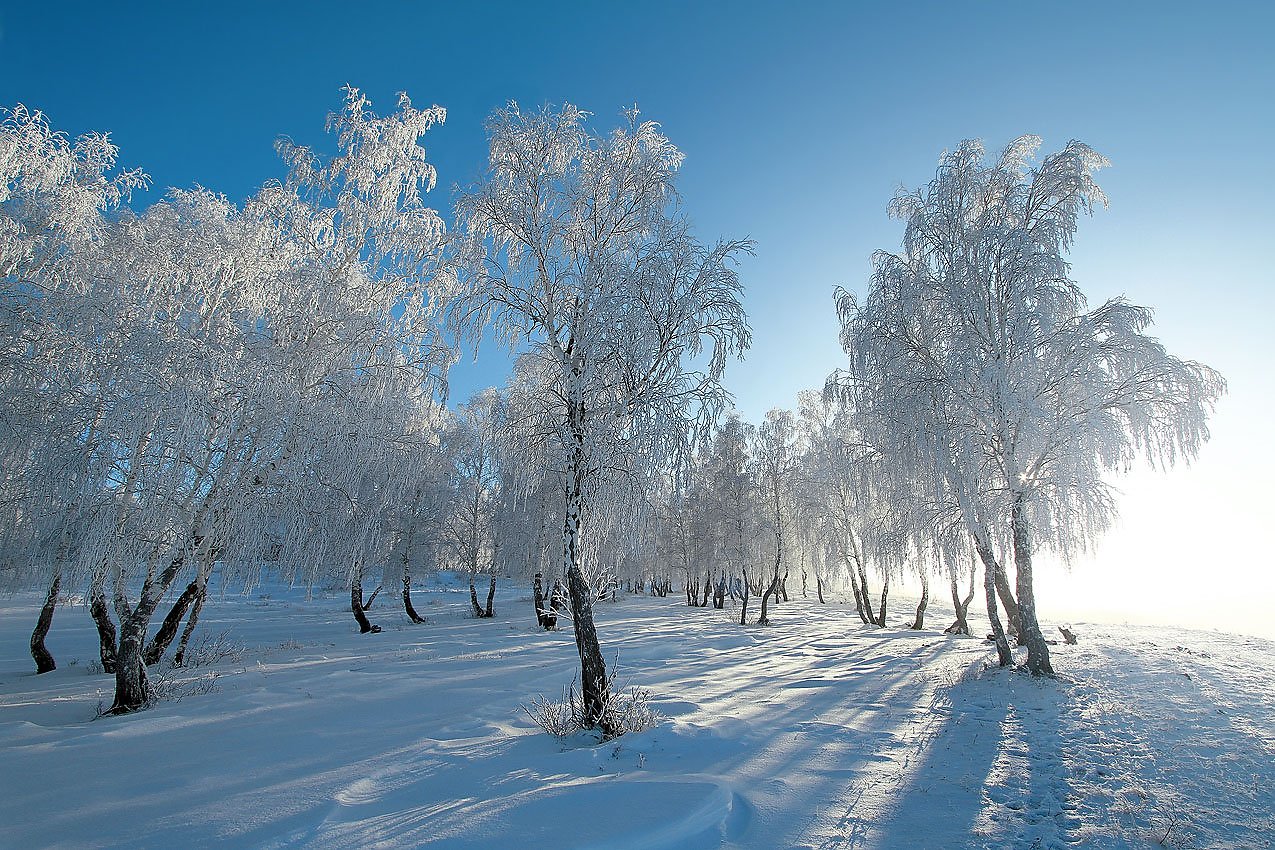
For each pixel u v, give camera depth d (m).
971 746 7.53
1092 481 12.23
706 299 9.18
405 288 13.98
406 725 8.45
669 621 28.50
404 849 4.67
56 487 9.62
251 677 12.32
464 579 39.66
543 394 9.77
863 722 8.77
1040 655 11.48
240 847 4.69
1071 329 11.99
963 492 11.95
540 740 7.72
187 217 12.65
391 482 13.21
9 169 11.88
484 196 9.70
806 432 29.45
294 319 11.91
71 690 11.98
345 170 13.52
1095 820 5.27
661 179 9.71
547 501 10.41
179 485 10.05
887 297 13.68
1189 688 9.76
